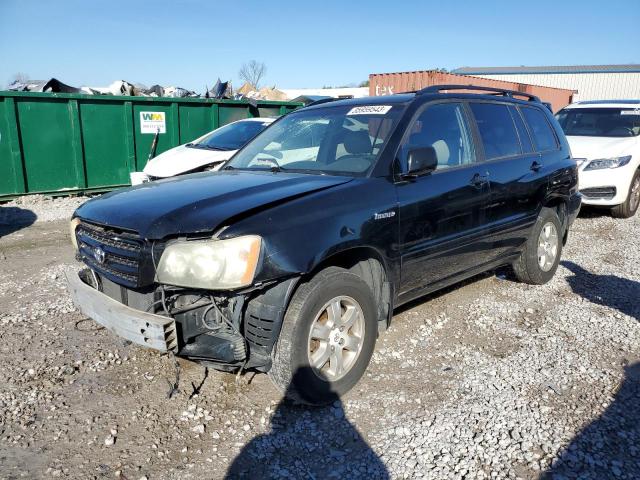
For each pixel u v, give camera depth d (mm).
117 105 11047
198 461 2863
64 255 6906
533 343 4301
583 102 11109
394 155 3838
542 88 24828
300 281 3189
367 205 3490
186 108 12000
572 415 3287
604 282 5824
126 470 2783
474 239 4469
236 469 2807
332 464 2852
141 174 8891
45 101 10203
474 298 5289
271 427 3160
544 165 5363
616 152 9023
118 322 3033
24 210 9641
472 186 4355
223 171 4352
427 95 4363
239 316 3004
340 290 3291
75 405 3361
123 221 3102
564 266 6430
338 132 4227
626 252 7121
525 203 5051
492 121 4938
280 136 4660
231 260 2846
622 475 2758
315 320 3195
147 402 3400
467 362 3967
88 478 2721
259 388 3568
